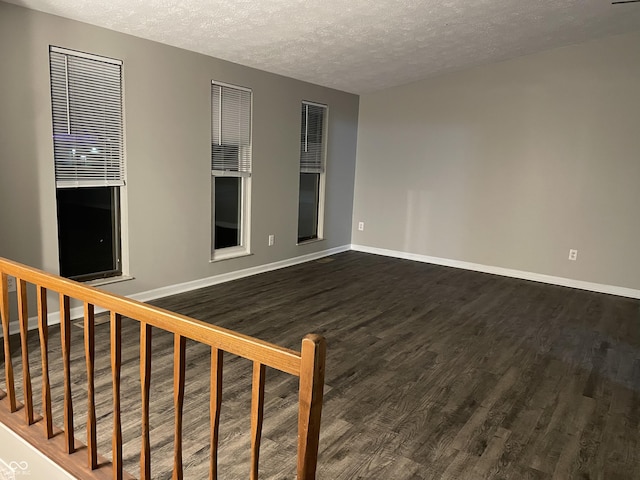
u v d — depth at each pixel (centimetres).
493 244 592
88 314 175
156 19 354
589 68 509
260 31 397
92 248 393
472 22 420
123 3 322
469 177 600
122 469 183
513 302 475
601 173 514
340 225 687
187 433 228
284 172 566
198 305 424
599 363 331
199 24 371
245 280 518
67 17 339
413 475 205
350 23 397
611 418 258
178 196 441
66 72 344
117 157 388
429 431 240
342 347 345
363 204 695
